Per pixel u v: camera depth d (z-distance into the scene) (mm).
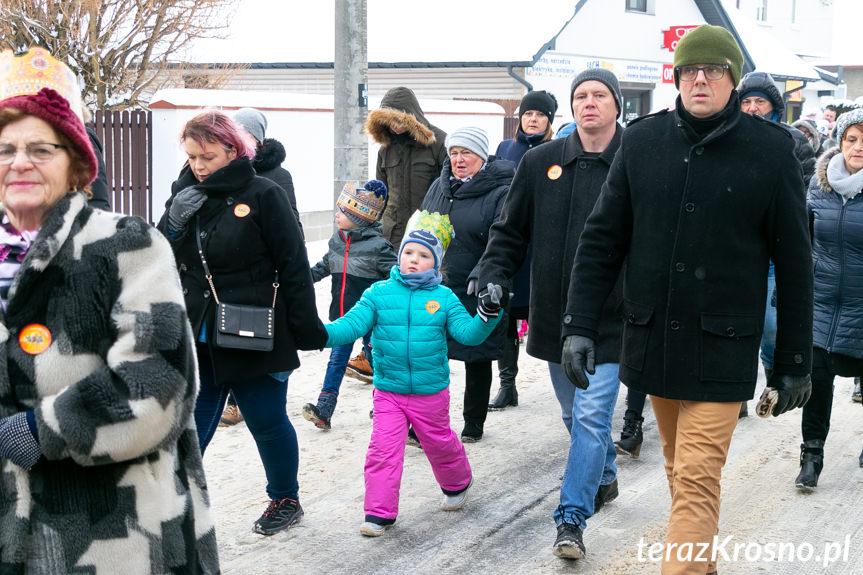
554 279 4699
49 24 14508
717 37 3650
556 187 4703
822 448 5516
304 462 5730
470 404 6203
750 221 3695
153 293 2275
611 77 4621
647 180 3801
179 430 2270
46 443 2121
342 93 10555
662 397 3775
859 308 5402
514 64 20797
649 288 3803
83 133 2357
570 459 4441
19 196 2293
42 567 2180
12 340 2238
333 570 4328
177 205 4141
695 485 3660
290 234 4211
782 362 3754
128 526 2254
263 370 4230
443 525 4879
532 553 4555
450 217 6027
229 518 4879
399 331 4770
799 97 33000
